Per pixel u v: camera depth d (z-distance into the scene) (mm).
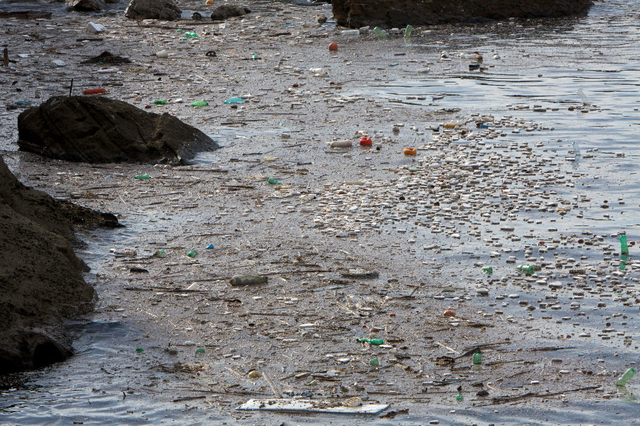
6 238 15750
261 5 73812
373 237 19656
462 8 61969
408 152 27266
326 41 54656
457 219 20828
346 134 30406
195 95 37531
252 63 46188
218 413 11859
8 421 11570
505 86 39031
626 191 22781
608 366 13172
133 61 46375
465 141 28906
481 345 14070
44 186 23922
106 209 21953
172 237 19859
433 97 36719
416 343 14203
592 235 19406
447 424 11469
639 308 15383
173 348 14070
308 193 23422
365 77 41906
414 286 16734
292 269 17734
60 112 27766
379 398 12281
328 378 12961
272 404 12102
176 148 27219
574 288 16453
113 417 11727
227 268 17844
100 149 27312
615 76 40875
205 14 68438
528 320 15039
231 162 27031
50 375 13102
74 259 17031
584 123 31156
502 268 17578
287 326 14953
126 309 15641
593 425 11383
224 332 14734
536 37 54781
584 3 66812
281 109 34781
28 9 70250
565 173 24641
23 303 14422
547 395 12297
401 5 60688
